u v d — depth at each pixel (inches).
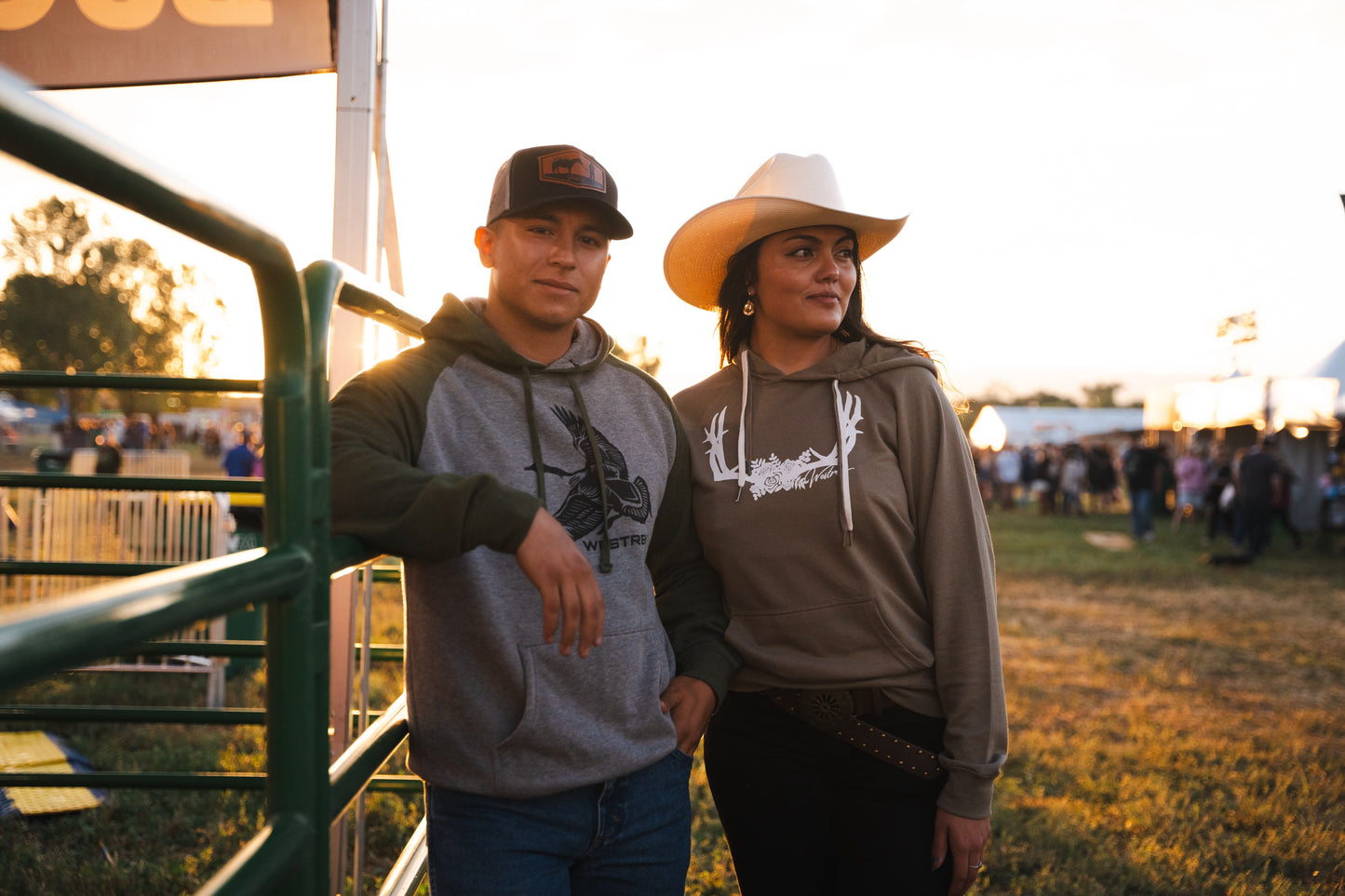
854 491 64.6
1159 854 129.0
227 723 84.2
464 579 52.6
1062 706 203.8
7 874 111.0
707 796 149.3
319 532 37.4
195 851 123.7
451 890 53.2
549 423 56.5
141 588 24.1
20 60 104.7
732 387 71.9
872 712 64.7
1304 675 239.5
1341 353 683.4
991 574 65.4
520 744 53.0
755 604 66.8
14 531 228.8
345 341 97.3
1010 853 128.1
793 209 68.2
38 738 158.2
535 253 56.5
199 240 28.3
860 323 75.1
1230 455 595.8
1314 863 128.6
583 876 58.2
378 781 99.0
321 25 102.0
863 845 64.2
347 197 98.7
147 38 104.6
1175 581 412.5
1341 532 574.9
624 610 57.4
